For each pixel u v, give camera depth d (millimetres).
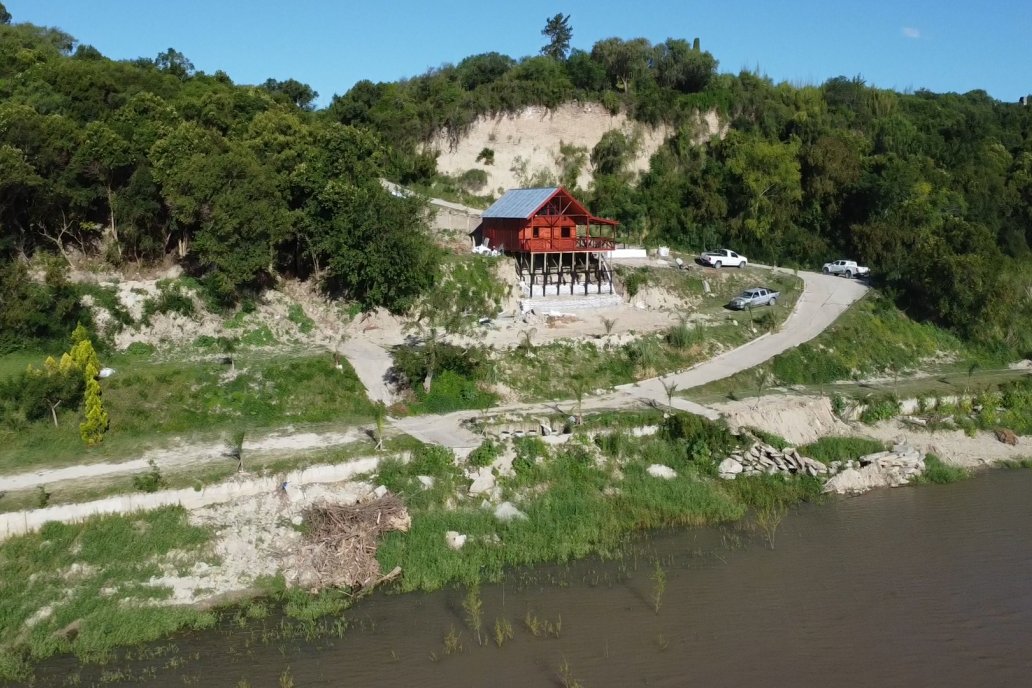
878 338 60719
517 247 62719
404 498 36250
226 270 50938
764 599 31094
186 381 44312
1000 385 54781
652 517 37906
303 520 34219
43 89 59219
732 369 53250
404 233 55312
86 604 29438
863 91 100375
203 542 32781
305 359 47938
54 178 50656
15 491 34219
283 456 38219
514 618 29750
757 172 82625
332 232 54844
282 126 59719
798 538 36375
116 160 52031
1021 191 90812
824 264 78625
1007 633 29016
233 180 52344
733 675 26422
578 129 87938
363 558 32438
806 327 60562
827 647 28031
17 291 46312
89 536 32219
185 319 50469
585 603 30734
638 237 81938
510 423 43188
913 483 43125
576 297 62156
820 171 83750
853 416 49688
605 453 41812
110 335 47969
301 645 27953
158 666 26812
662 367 53281
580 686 25750
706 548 35375
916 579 32688
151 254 54625
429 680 26094
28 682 25969
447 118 85312
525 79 89500
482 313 58281
